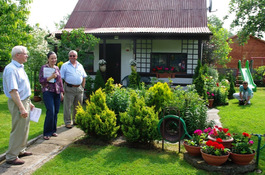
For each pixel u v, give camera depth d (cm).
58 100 582
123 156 456
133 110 510
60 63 1028
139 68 1338
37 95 1130
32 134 593
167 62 1311
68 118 655
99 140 541
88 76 1141
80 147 501
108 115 534
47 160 445
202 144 446
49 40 1202
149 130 493
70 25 1431
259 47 2473
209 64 2152
